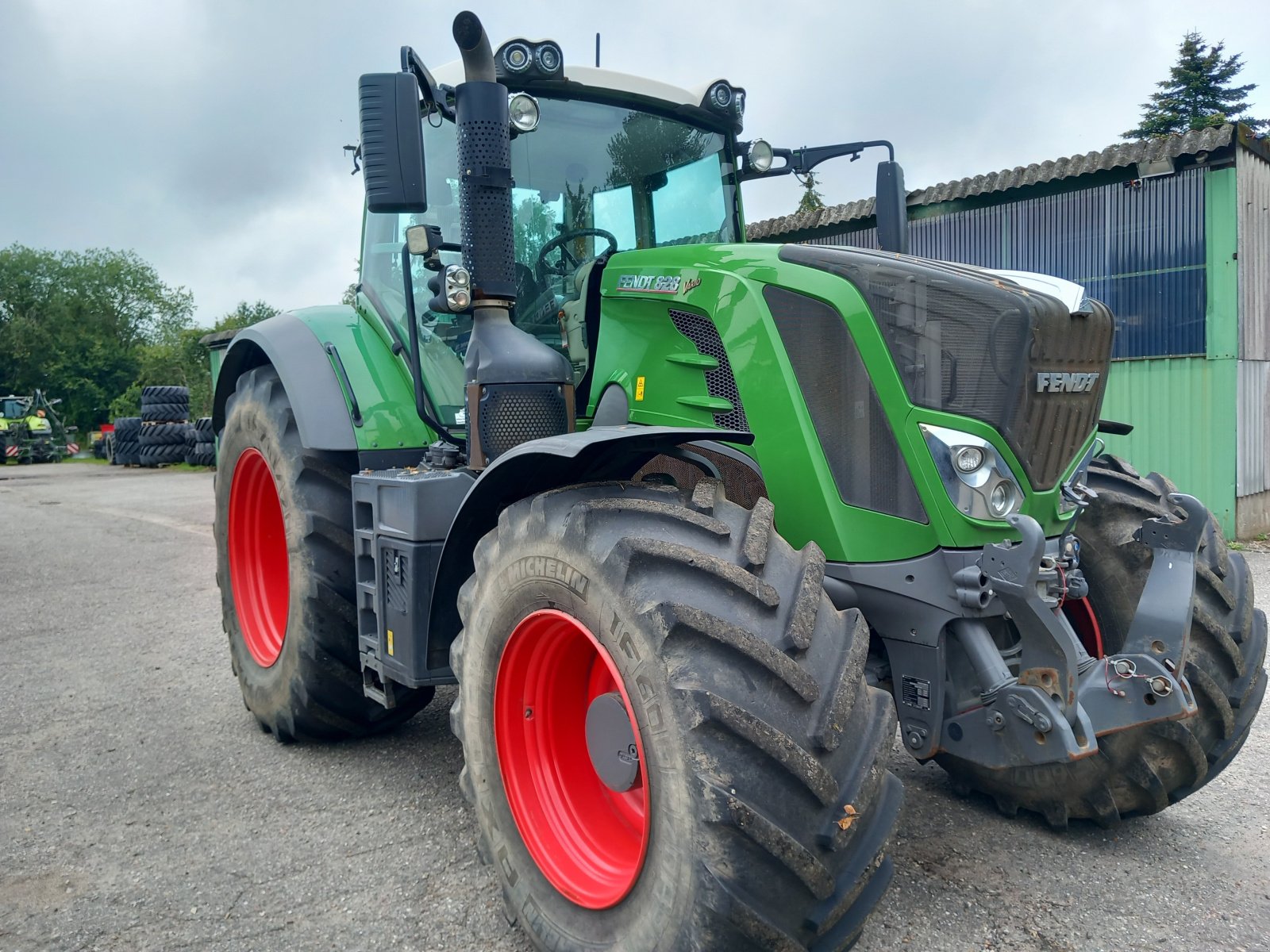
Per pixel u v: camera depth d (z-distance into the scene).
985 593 2.29
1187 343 8.70
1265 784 3.25
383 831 3.02
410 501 2.87
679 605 1.88
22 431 29.94
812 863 1.79
